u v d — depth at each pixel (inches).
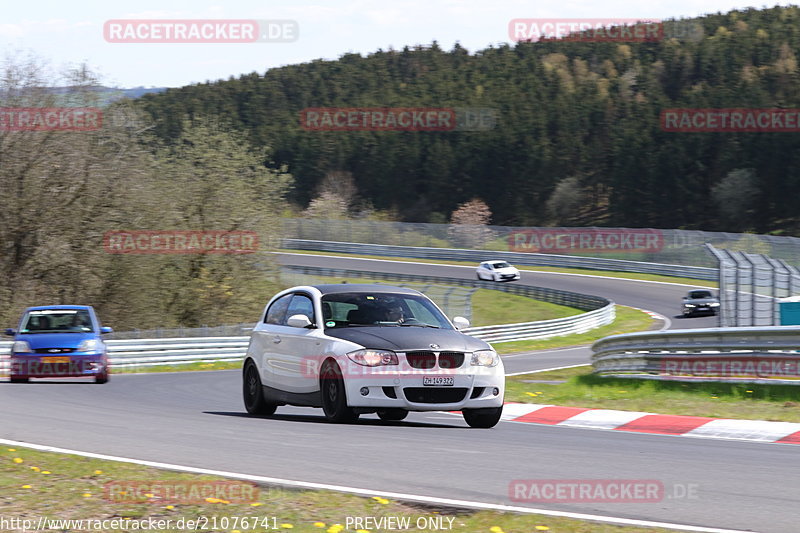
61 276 4279.0
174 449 1021.8
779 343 1712.6
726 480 857.5
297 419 1354.6
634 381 1950.1
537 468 911.0
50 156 4136.3
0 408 1461.6
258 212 4771.2
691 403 1544.0
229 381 2380.7
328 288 1385.3
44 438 1114.1
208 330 3376.0
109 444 1062.4
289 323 1320.1
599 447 1075.9
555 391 1871.3
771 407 1457.9
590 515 708.7
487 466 919.7
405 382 1212.5
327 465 918.4
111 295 4461.1
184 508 716.7
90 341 2154.3
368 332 1269.7
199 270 4778.5
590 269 7731.3
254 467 907.4
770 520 700.7
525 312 5979.3
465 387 1238.9
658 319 5497.1
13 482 818.2
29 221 4133.9
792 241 6259.8
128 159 4279.0
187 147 4788.4
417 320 1344.7
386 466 914.1
